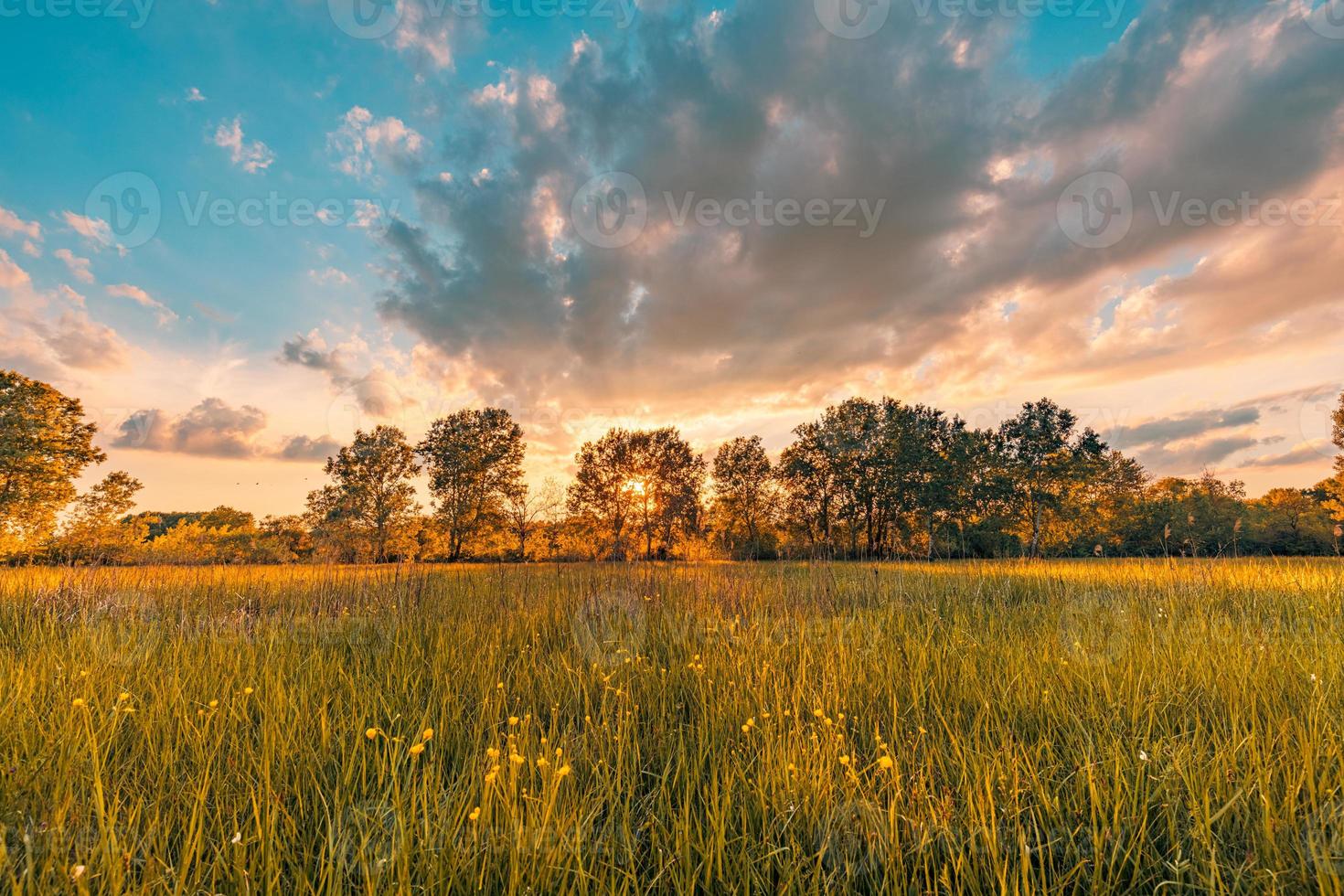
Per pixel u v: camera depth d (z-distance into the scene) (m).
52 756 2.47
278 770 2.50
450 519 41.75
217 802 2.23
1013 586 8.61
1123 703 3.11
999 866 1.86
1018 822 1.95
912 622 5.91
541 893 1.78
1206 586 7.23
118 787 2.21
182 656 4.29
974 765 2.44
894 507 37.25
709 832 2.09
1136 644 4.26
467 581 9.52
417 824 2.07
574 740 2.86
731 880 1.90
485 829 1.98
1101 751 2.62
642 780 2.70
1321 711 2.78
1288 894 1.75
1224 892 1.73
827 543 11.88
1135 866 1.88
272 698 3.24
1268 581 7.69
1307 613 5.88
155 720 2.95
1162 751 2.56
